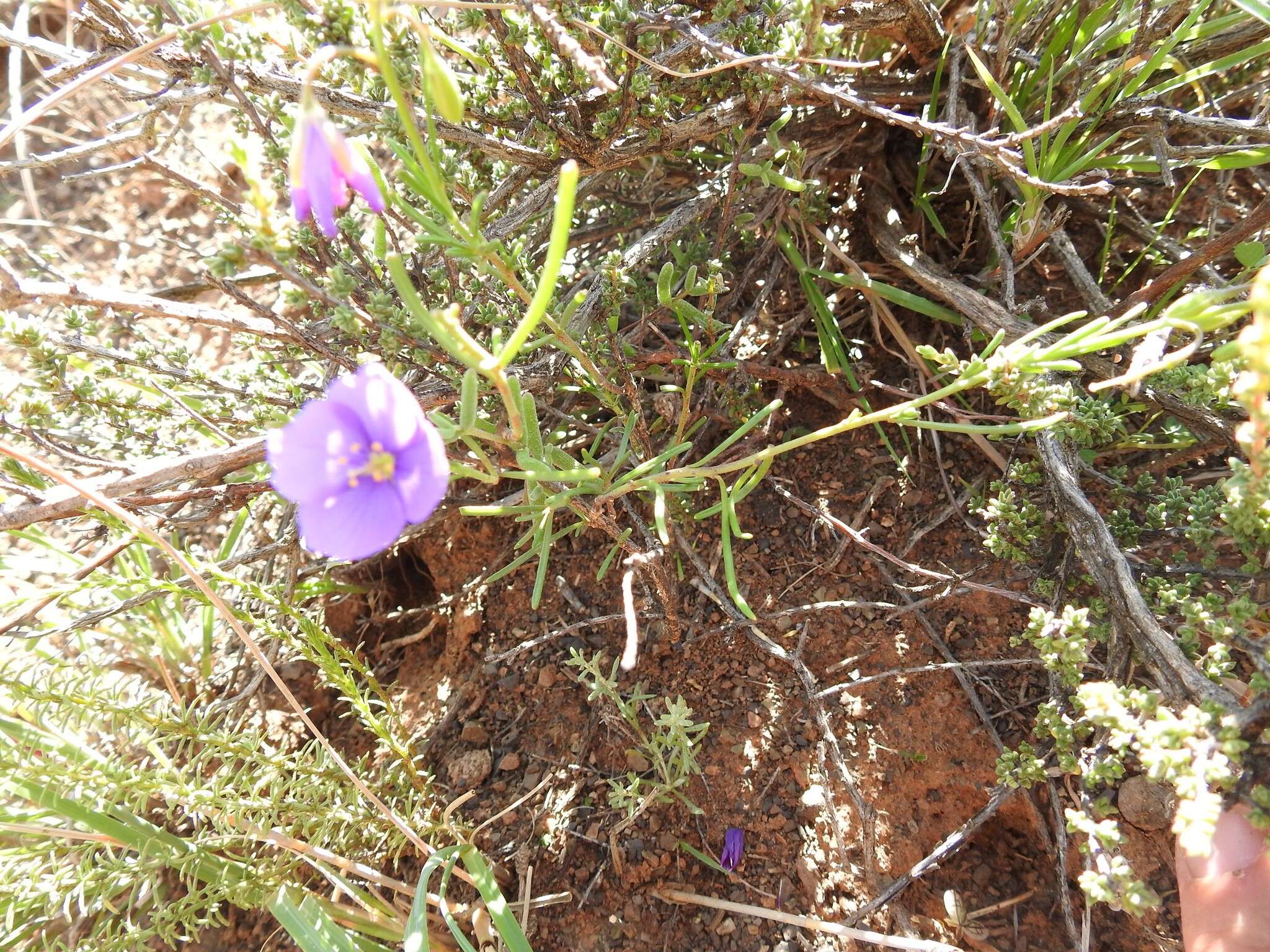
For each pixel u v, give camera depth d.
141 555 0.20
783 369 0.18
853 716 0.16
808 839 0.16
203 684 0.20
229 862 0.16
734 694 0.17
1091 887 0.10
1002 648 0.16
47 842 0.16
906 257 0.18
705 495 0.19
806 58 0.12
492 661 0.19
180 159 0.28
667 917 0.16
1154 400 0.14
